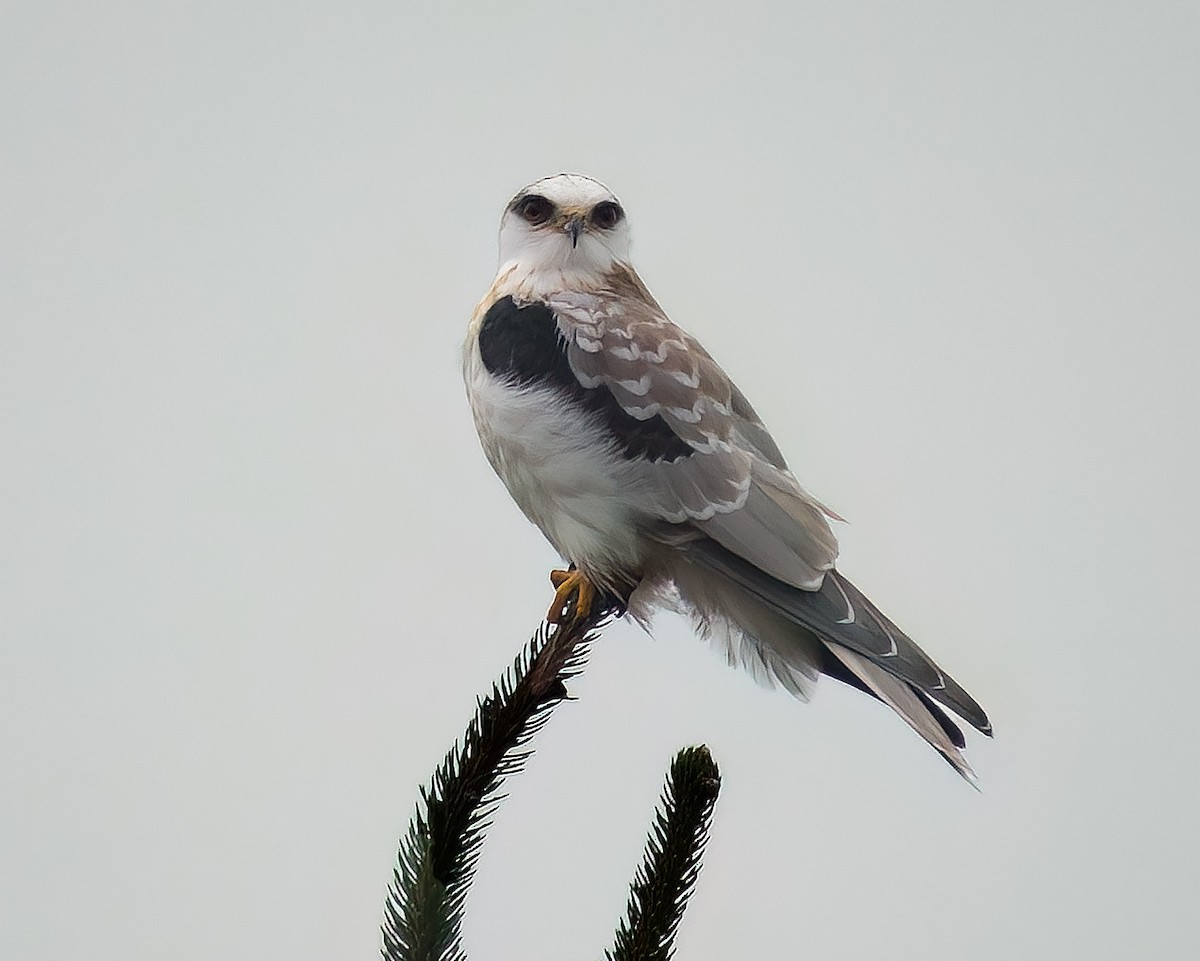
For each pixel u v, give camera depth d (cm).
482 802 655
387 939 615
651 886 618
